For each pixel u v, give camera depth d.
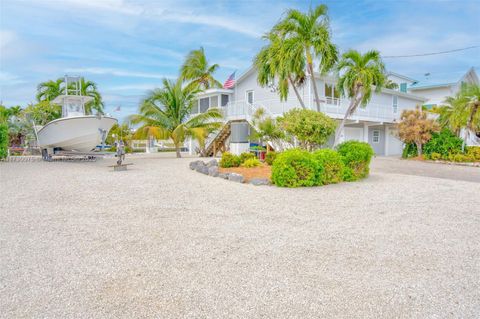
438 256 3.84
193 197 7.24
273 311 2.63
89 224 5.09
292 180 8.59
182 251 3.95
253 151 17.05
